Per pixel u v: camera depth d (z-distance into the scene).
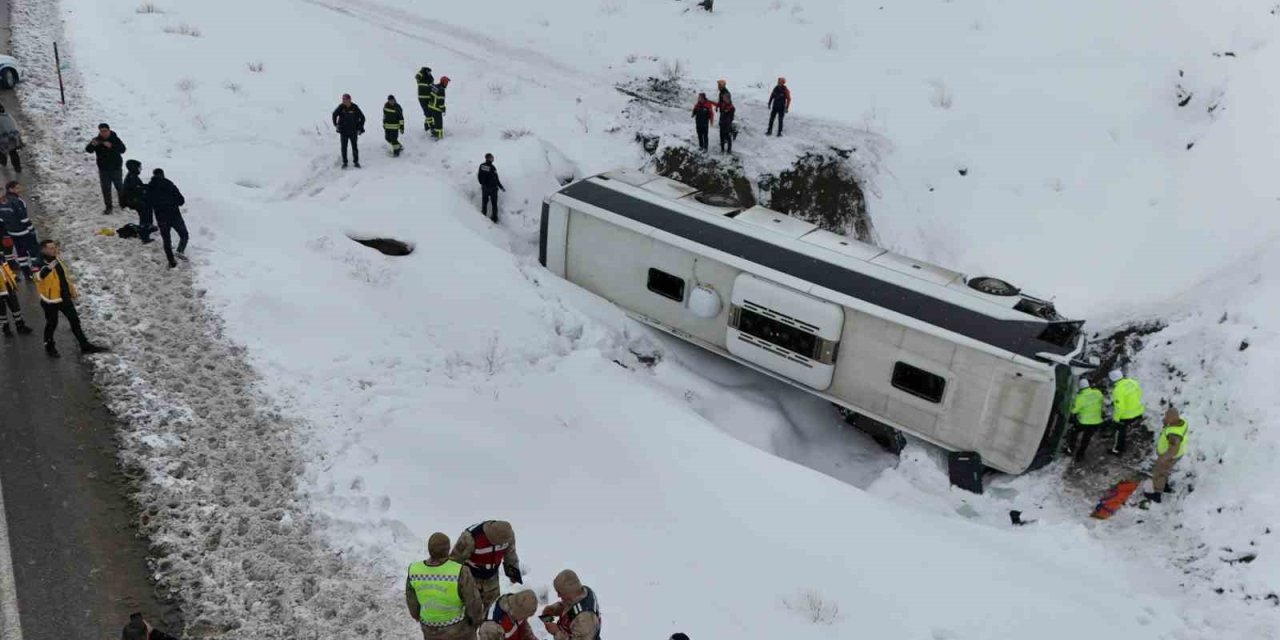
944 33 26.83
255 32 27.30
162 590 10.20
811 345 16.62
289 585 10.39
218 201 18.38
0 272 13.80
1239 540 13.17
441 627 8.39
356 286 16.86
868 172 22.62
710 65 26.44
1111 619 12.02
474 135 23.03
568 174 22.64
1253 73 21.95
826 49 26.91
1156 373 16.64
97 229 17.08
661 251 18.12
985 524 14.98
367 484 11.91
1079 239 21.19
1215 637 12.01
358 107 22.97
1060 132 22.89
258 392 13.59
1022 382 14.83
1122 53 24.31
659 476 13.46
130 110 22.06
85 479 11.59
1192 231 20.17
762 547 12.19
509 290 17.86
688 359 18.73
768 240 17.80
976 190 22.44
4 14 26.52
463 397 14.44
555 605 8.23
